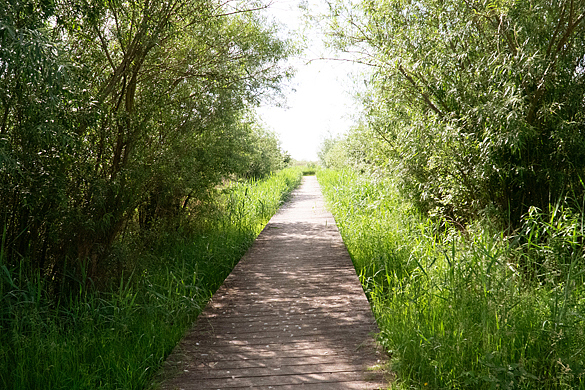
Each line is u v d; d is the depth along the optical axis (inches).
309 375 125.0
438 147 201.8
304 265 258.8
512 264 163.2
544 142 185.2
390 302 174.7
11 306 139.3
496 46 188.5
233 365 132.6
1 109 145.5
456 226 234.8
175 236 284.4
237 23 253.1
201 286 217.5
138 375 124.0
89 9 157.4
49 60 123.0
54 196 150.9
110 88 181.2
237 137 328.2
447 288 155.6
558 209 181.8
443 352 124.0
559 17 175.3
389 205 338.0
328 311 178.4
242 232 343.3
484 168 181.3
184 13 199.5
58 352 129.6
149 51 200.1
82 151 171.2
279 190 641.0
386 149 281.4
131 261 203.3
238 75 245.9
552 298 144.6
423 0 203.9
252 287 216.2
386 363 130.8
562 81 181.6
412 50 204.8
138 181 190.2
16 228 158.4
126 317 159.0
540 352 121.4
